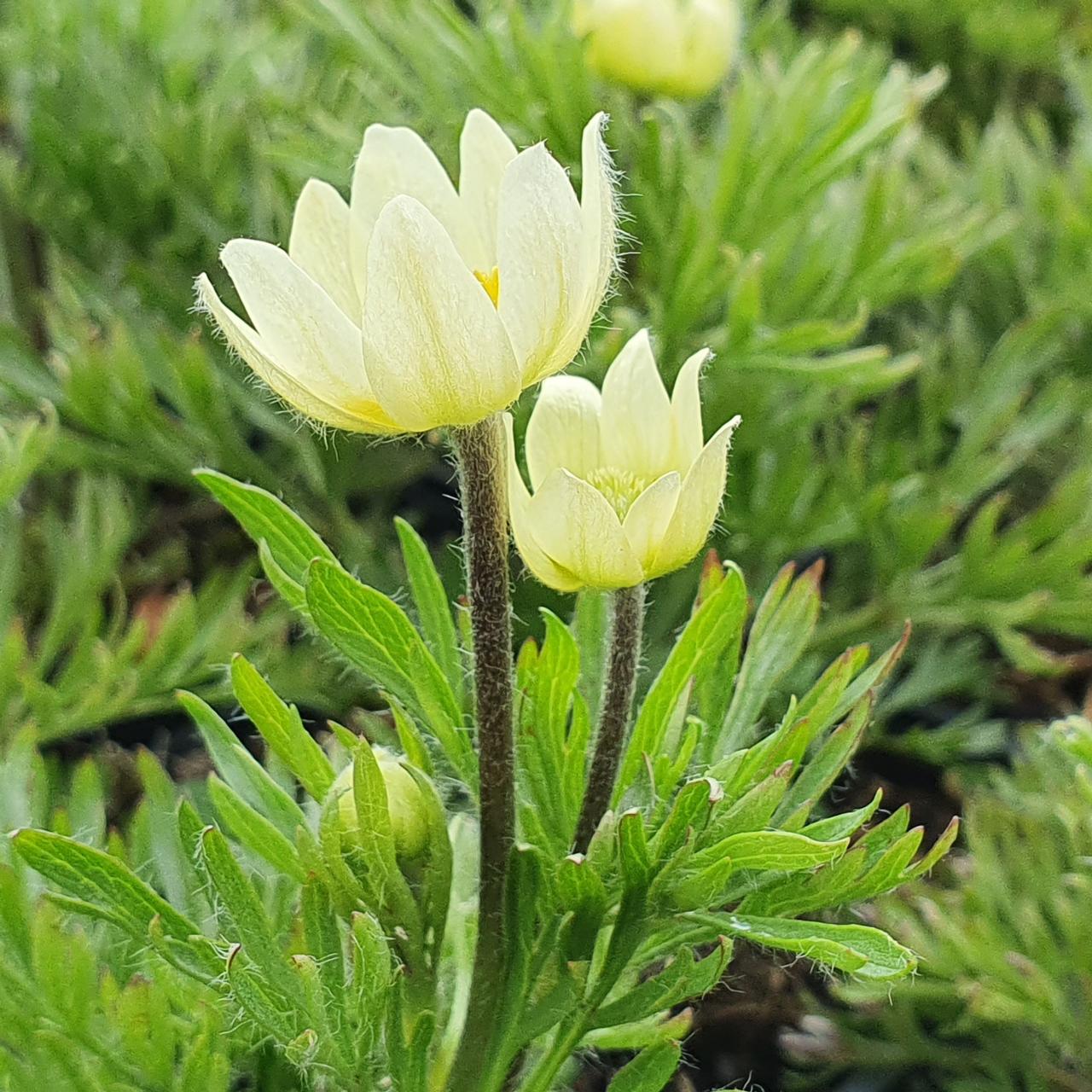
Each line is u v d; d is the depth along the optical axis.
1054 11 0.62
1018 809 0.34
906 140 0.43
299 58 0.51
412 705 0.21
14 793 0.26
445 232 0.16
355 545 0.44
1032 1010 0.30
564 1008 0.21
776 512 0.42
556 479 0.18
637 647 0.20
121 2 0.48
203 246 0.47
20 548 0.39
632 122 0.41
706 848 0.20
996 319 0.52
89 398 0.40
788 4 0.65
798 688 0.41
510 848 0.20
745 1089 0.25
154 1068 0.22
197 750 0.43
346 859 0.20
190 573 0.47
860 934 0.19
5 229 0.50
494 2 0.44
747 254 0.42
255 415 0.44
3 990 0.22
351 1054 0.21
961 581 0.42
